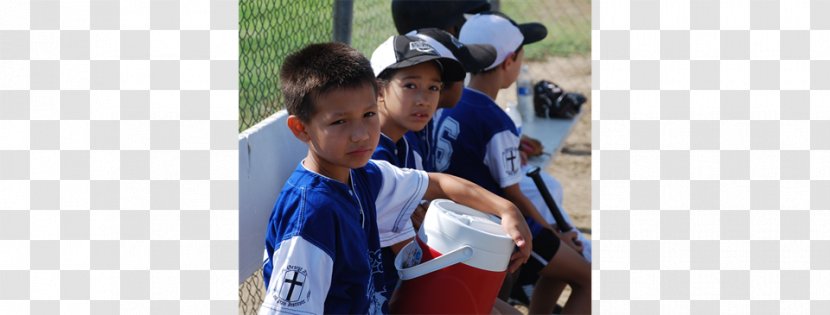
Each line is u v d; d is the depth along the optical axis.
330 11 4.04
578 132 6.89
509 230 2.38
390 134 2.81
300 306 2.06
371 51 4.72
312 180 2.18
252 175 2.63
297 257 2.09
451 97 3.11
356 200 2.27
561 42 8.92
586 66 8.17
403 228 2.59
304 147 3.03
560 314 3.67
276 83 3.44
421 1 4.12
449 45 3.05
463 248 2.28
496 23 3.56
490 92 3.55
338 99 2.14
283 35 3.71
